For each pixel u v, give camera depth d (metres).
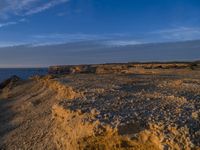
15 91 55.50
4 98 50.88
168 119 10.59
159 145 9.23
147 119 10.73
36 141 18.14
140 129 10.12
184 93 16.52
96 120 10.98
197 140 9.12
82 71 81.00
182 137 9.23
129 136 9.90
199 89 18.11
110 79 31.45
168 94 16.28
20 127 24.02
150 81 26.23
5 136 22.78
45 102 31.62
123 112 12.07
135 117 11.10
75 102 15.05
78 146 10.70
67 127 12.73
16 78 70.69
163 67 59.59
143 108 12.77
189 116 10.95
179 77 30.11
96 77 37.41
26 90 53.06
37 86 51.31
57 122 15.84
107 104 14.01
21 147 18.58
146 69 53.44
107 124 10.46
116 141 10.03
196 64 59.66
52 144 15.59
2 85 67.94
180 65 59.28
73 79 35.31
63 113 14.04
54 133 16.58
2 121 29.81
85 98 16.34
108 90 19.75
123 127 10.20
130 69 58.94
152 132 9.70
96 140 10.43
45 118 22.81
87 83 26.72
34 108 31.38
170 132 9.57
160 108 12.62
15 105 38.78
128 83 24.97
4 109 37.69
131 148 9.89
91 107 13.34
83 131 10.95
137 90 19.61
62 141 13.39
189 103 13.41
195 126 9.88
